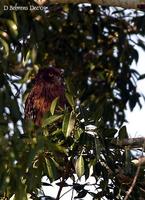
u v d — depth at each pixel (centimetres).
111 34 1440
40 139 859
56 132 903
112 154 931
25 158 866
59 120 918
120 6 1084
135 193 949
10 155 860
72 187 932
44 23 1166
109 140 915
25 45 1114
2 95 946
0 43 987
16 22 1023
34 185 883
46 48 1416
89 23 1423
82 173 888
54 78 1025
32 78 1238
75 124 901
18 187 868
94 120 903
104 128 908
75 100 922
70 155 911
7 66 995
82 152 901
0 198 902
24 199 873
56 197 925
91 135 900
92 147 902
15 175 864
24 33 1055
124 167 930
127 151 911
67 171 920
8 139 866
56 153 898
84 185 937
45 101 1012
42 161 888
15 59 1156
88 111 905
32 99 1020
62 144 912
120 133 928
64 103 1015
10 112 945
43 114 998
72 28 1445
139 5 1073
